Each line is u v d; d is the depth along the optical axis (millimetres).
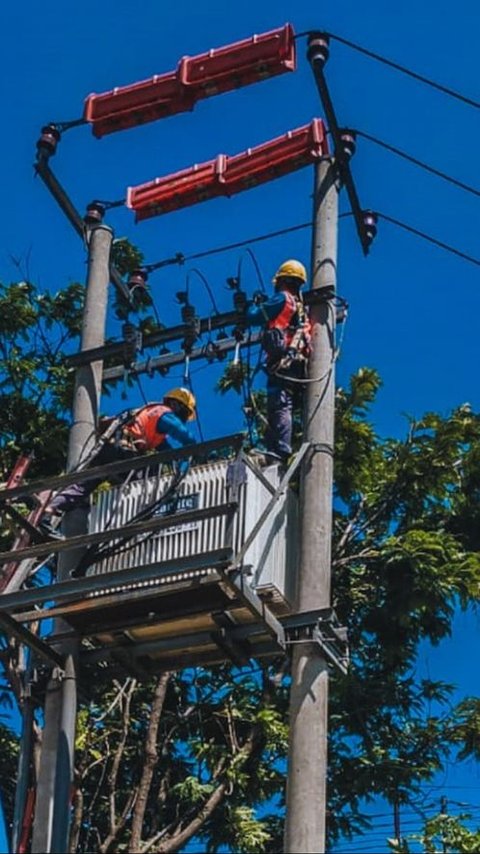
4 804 22391
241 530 13820
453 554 22750
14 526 15195
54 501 15133
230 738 21641
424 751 22547
